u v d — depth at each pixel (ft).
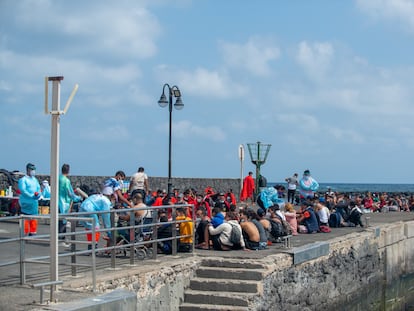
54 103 31.89
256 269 47.50
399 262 86.07
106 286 37.70
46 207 68.28
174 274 44.65
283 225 58.23
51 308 29.17
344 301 63.93
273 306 48.11
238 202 112.88
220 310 44.24
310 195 90.63
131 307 32.17
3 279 36.42
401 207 126.00
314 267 56.70
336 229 76.84
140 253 46.96
